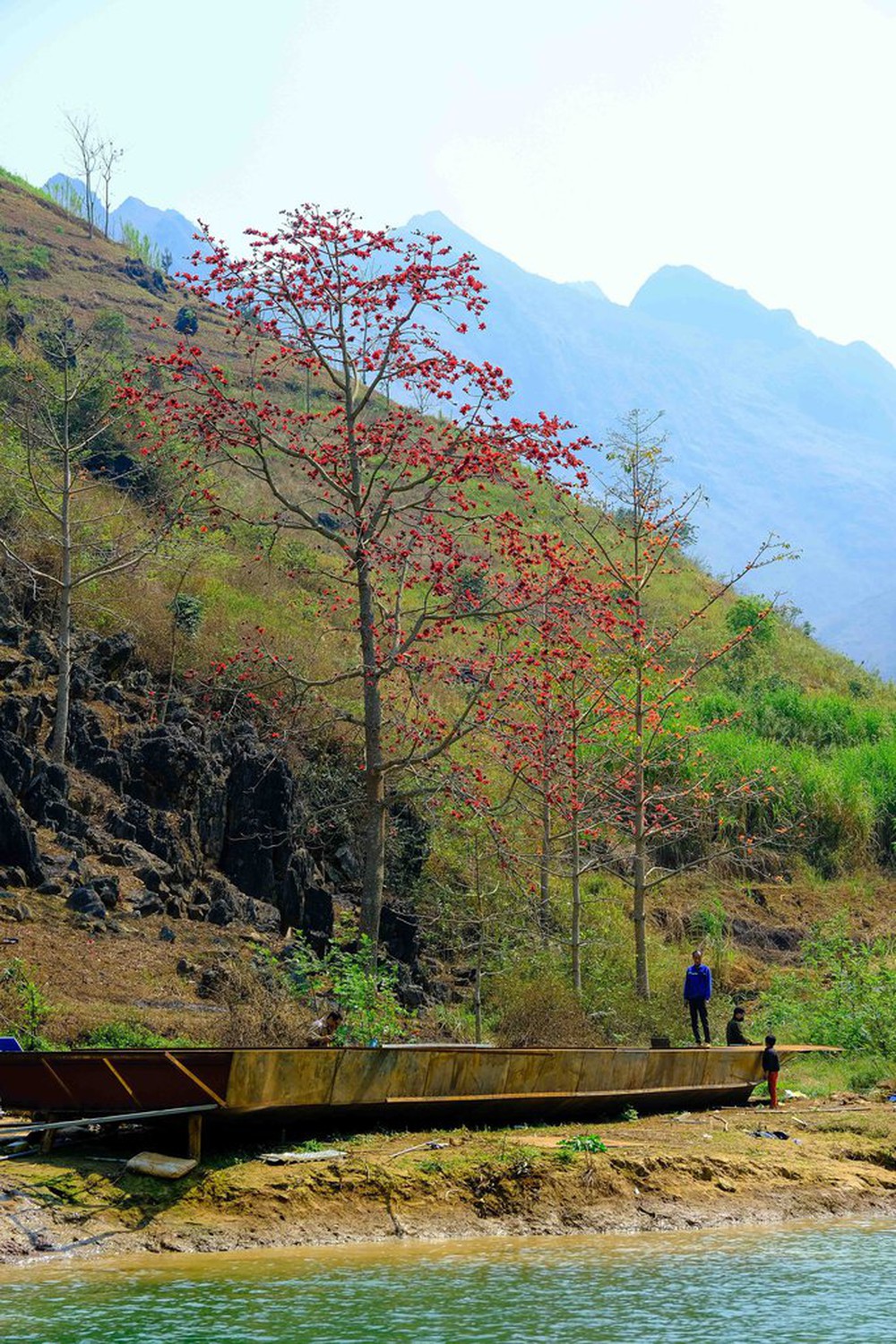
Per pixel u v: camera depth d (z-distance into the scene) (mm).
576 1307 11336
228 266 21500
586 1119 18125
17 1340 10008
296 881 24500
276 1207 13273
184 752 24750
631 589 25703
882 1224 14992
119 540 28734
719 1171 15734
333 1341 10250
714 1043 24406
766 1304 11586
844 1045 25531
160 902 22703
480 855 26078
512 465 21438
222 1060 13453
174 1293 11289
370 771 21688
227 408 21875
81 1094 13969
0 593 26844
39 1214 12562
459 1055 15781
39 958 19641
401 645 22609
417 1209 13805
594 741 26062
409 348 21812
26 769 22812
